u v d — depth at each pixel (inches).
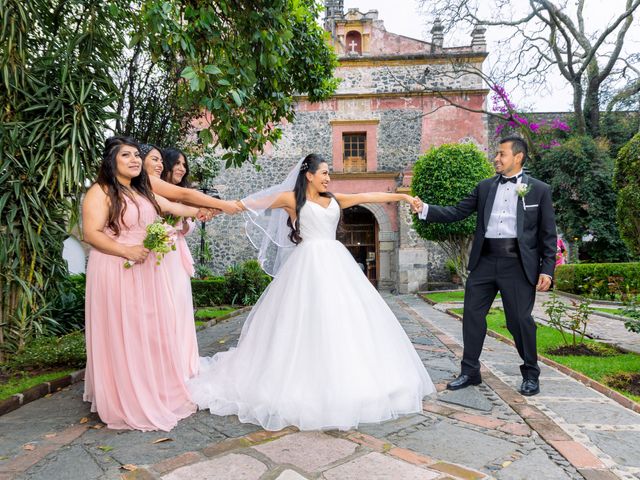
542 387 119.2
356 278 112.0
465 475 70.8
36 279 164.4
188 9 133.1
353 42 604.7
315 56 231.0
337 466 74.4
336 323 100.3
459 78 579.2
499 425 93.0
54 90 163.2
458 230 347.9
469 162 354.3
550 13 506.9
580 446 81.0
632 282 363.6
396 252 557.9
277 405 93.0
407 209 534.6
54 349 150.9
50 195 163.0
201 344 202.4
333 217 117.3
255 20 145.1
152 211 104.0
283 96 202.2
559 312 177.0
